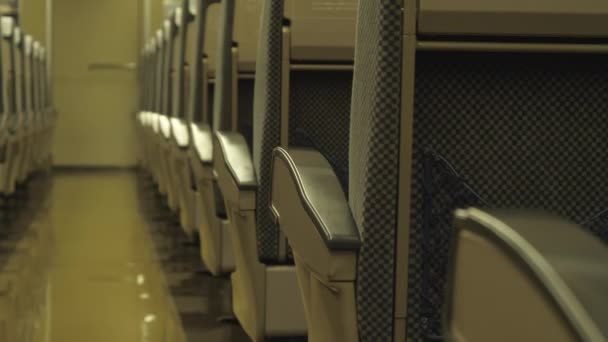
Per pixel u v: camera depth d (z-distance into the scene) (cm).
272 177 166
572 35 141
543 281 57
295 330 235
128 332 332
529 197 154
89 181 1144
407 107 134
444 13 135
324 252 132
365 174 137
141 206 825
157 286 430
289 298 234
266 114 236
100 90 1420
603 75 151
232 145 236
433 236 149
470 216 67
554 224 63
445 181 149
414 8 133
